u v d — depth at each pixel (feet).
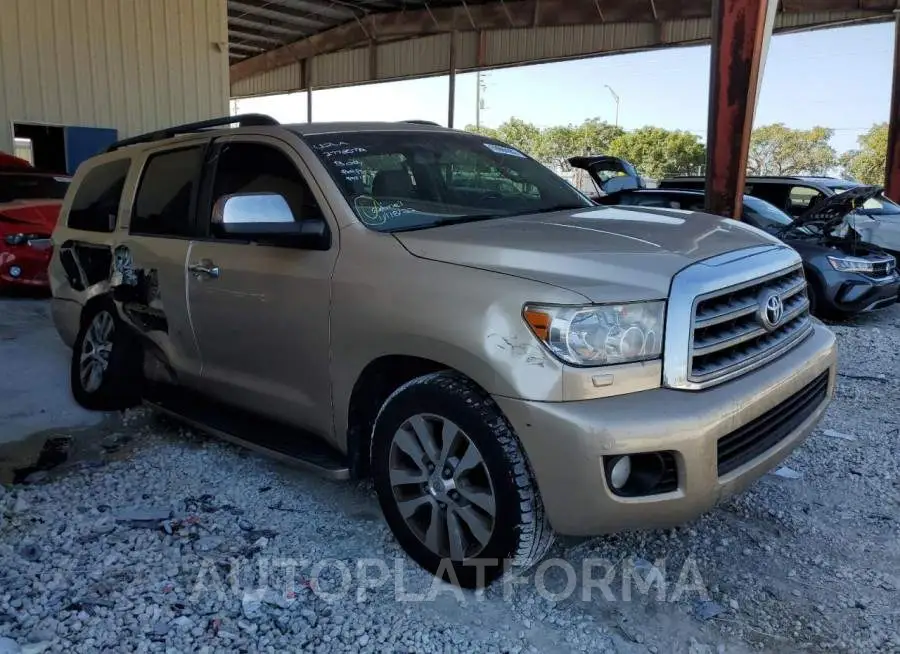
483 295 8.92
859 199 28.50
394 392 10.06
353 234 10.66
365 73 80.28
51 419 15.97
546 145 184.44
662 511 8.48
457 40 71.05
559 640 8.78
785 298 10.50
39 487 12.65
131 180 15.64
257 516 11.66
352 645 8.63
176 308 13.66
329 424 11.12
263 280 11.64
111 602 9.28
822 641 8.79
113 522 11.37
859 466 13.83
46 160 45.93
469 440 9.09
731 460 9.05
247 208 10.96
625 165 37.45
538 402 8.40
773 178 42.09
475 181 12.98
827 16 54.13
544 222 11.15
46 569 10.02
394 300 9.70
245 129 13.12
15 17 43.37
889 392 18.84
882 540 11.13
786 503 12.28
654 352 8.66
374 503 12.08
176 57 49.98
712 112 25.16
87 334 16.56
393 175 11.90
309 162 11.64
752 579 10.07
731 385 9.06
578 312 8.40
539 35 66.03
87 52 46.24
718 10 24.41
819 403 11.22
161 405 14.47
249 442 12.19
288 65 89.66
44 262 27.55
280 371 11.78
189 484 12.82
